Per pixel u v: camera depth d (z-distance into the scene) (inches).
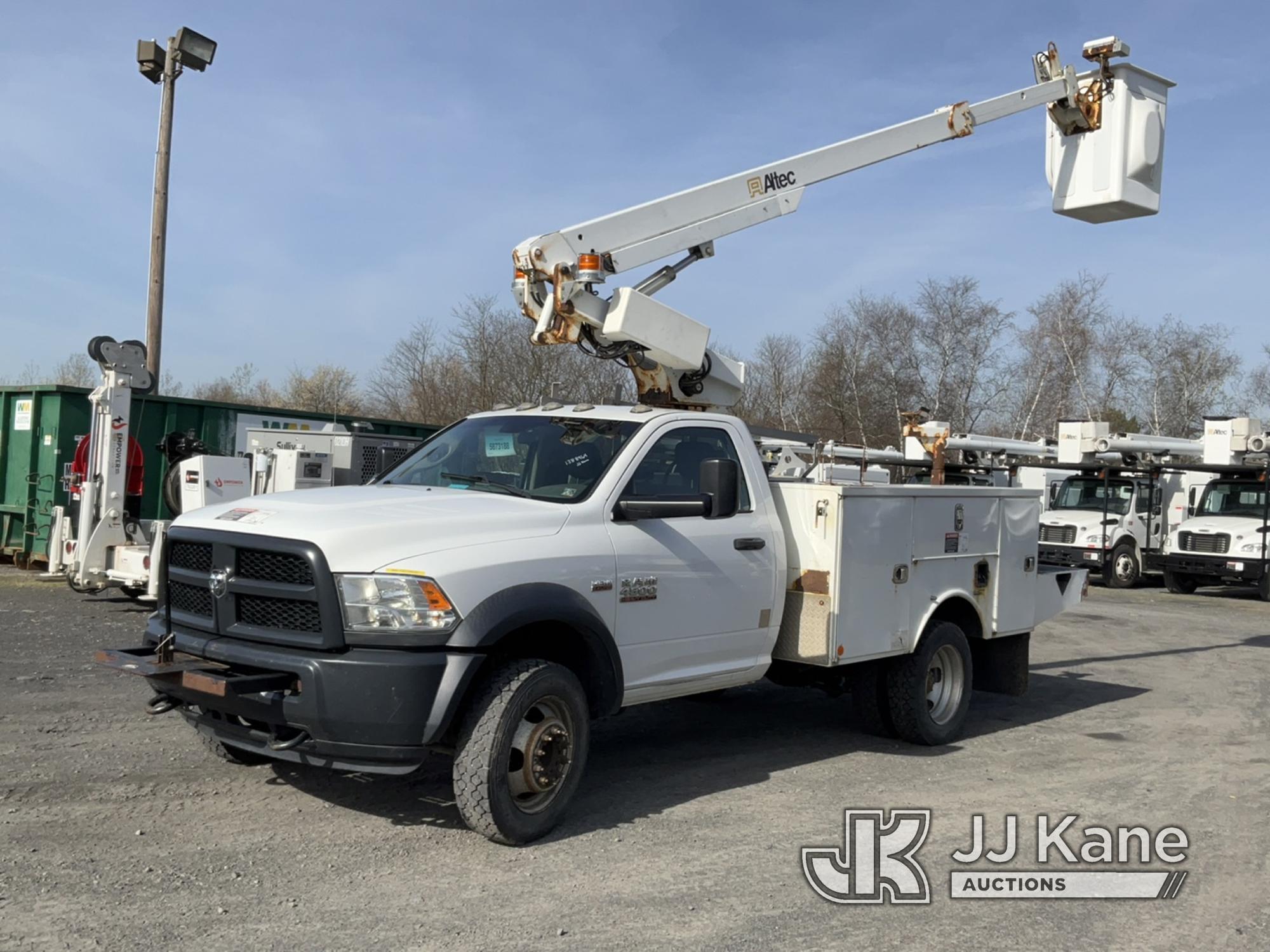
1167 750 304.0
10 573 569.0
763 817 226.7
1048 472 1005.8
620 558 220.5
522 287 271.3
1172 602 786.8
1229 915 184.2
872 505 272.7
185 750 251.6
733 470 226.2
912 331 1529.3
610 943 160.1
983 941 169.5
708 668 246.1
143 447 607.8
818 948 163.2
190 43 725.3
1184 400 1651.1
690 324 279.7
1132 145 359.9
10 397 605.9
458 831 207.0
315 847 194.9
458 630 187.9
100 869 177.9
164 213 733.9
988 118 348.5
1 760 233.9
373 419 722.2
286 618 192.7
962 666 308.3
